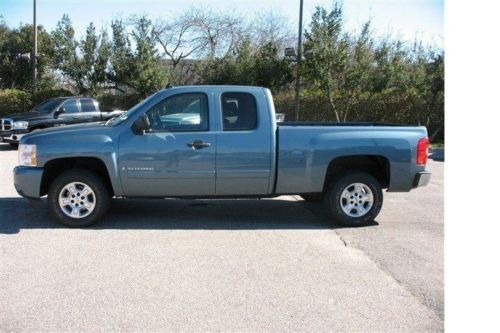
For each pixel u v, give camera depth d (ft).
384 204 28.22
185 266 16.87
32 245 19.02
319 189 22.22
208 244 19.48
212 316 13.12
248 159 21.67
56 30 87.92
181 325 12.60
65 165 22.47
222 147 21.56
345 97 75.87
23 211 24.52
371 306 13.92
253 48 95.66
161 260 17.46
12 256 17.70
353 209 22.62
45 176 21.79
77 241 19.62
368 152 22.02
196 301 14.03
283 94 82.12
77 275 15.89
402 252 18.89
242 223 22.91
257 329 12.46
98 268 16.56
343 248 19.31
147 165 21.42
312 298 14.38
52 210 21.56
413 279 16.02
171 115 21.76
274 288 15.07
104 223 22.47
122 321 12.76
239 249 18.89
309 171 21.94
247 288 15.03
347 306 13.89
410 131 22.54
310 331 12.41
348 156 22.47
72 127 22.40
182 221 23.09
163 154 21.38
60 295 14.32
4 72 99.55
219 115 21.74
